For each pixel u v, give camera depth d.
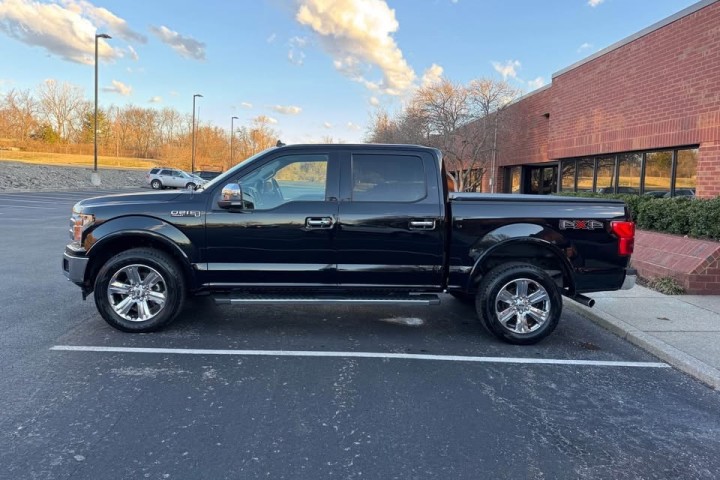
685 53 10.52
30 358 4.62
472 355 5.02
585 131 14.57
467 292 5.40
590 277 5.36
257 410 3.72
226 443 3.26
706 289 7.29
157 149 95.75
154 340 5.20
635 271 5.42
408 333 5.68
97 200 5.42
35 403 3.74
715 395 4.20
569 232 5.31
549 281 5.23
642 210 9.85
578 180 15.56
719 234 7.71
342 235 5.24
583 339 5.61
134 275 5.29
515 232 5.25
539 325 5.29
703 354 4.89
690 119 10.40
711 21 9.84
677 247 8.05
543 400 4.03
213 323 5.84
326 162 5.35
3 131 82.44
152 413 3.63
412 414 3.72
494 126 21.75
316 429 3.47
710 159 9.87
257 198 5.34
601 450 3.30
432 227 5.26
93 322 5.72
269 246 5.25
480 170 25.12
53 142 86.56
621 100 12.81
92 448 3.15
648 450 3.31
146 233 5.19
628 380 4.47
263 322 5.95
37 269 8.55
